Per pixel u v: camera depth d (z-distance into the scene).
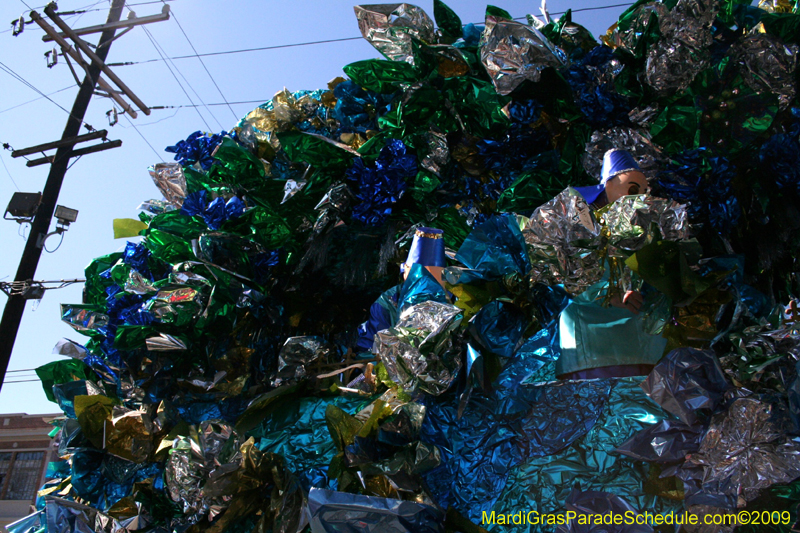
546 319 1.94
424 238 2.28
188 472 2.10
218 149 2.44
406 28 2.38
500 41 2.09
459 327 1.84
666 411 1.73
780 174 2.06
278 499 1.96
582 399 1.84
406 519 1.65
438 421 1.90
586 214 1.69
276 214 2.46
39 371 2.98
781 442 1.66
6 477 19.03
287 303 2.70
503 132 2.36
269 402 2.18
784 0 2.38
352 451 1.78
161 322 2.45
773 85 2.01
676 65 2.10
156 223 2.50
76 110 9.55
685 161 2.08
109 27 9.99
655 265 1.72
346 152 2.34
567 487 1.76
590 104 2.24
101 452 2.58
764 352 1.73
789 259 2.22
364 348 2.46
